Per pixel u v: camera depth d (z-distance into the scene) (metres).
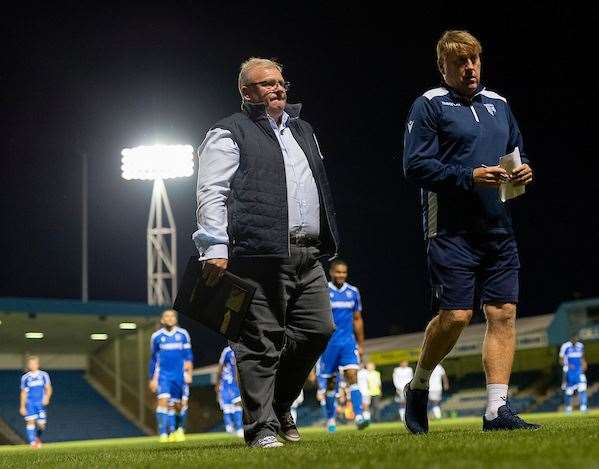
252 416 4.30
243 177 4.41
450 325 4.52
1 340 31.14
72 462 3.68
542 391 31.88
